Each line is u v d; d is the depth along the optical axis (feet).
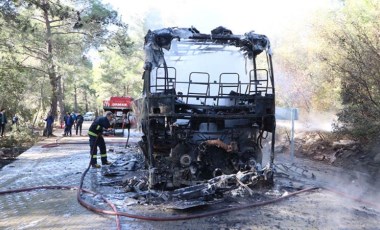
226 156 26.89
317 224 19.19
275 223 19.33
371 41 37.19
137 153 45.98
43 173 34.73
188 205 21.98
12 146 62.39
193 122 26.55
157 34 25.96
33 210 22.16
